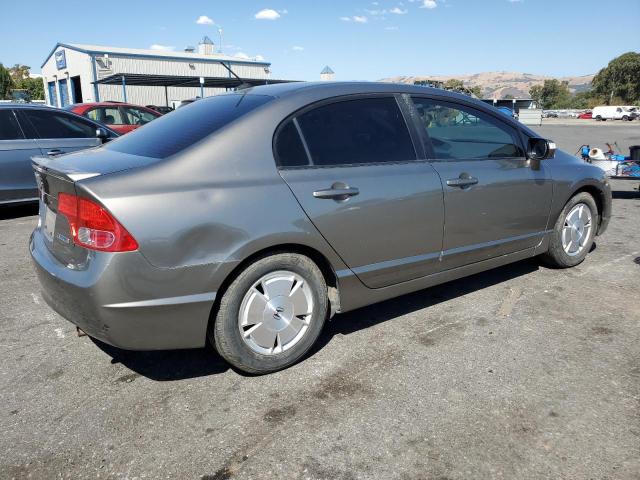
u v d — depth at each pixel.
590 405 2.63
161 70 37.78
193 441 2.39
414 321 3.64
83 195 2.46
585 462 2.23
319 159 2.99
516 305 3.89
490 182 3.69
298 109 3.00
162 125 3.31
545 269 4.70
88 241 2.46
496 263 3.98
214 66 39.78
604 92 86.06
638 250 5.31
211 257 2.59
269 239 2.73
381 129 3.29
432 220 3.40
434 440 2.38
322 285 3.04
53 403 2.70
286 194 2.80
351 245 3.06
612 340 3.33
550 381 2.85
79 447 2.36
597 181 4.59
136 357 3.18
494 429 2.45
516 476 2.15
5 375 2.98
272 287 2.85
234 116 2.91
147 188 2.50
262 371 2.91
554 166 4.26
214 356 3.19
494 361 3.07
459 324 3.58
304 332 3.01
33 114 7.07
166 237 2.49
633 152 8.12
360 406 2.64
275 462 2.24
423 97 3.54
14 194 6.84
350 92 3.23
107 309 2.46
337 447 2.34
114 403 2.69
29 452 2.32
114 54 35.91
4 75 64.06
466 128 3.71
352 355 3.17
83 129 7.53
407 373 2.95
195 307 2.61
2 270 4.83
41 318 3.76
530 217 4.08
